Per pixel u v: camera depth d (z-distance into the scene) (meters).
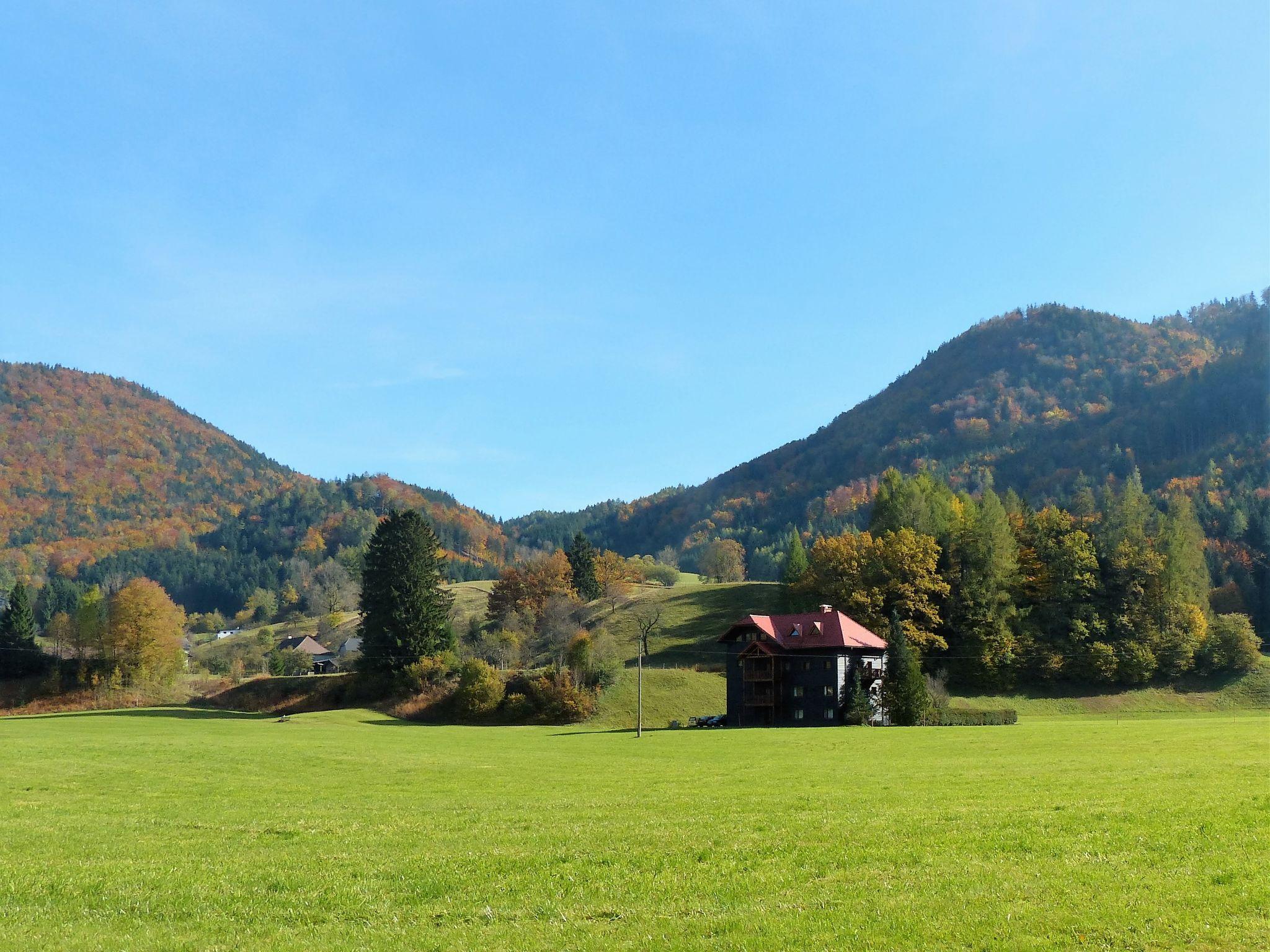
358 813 33.31
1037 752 52.09
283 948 15.99
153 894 19.81
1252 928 15.35
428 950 15.75
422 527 129.00
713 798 34.66
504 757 61.22
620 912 17.55
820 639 103.75
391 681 122.00
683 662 134.25
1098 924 15.69
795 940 15.54
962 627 123.94
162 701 131.25
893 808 29.06
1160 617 124.00
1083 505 142.88
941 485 158.12
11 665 133.38
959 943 15.20
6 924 17.89
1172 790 30.25
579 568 180.12
